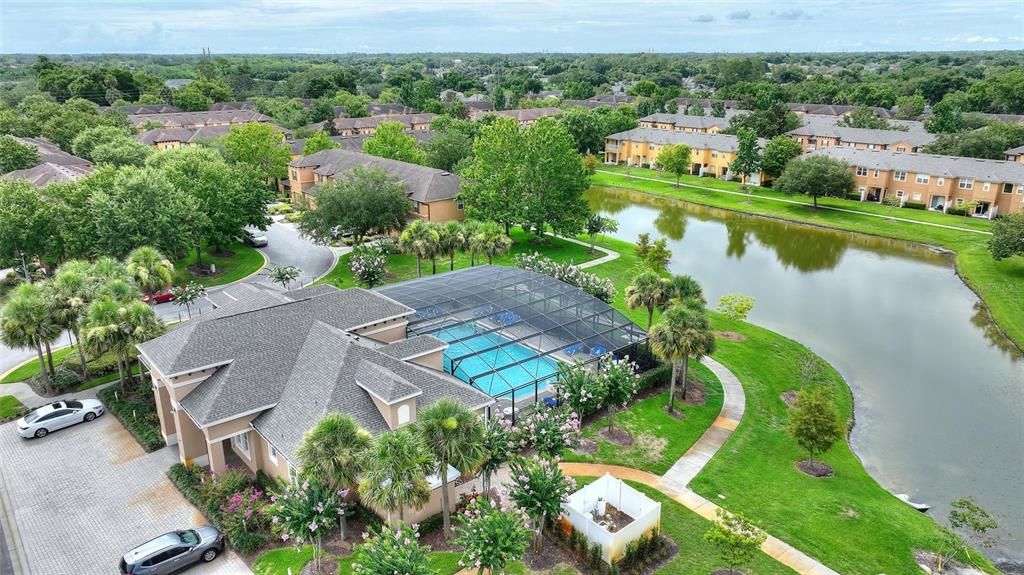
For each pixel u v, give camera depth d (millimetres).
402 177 83688
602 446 35594
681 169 118438
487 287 49125
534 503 25594
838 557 27250
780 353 50094
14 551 27266
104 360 45062
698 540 28156
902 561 27266
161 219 57656
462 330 42750
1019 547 30406
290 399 30938
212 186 67250
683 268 73688
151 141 122438
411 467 23469
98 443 35656
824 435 32812
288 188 106188
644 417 38906
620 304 58094
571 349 42438
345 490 25953
